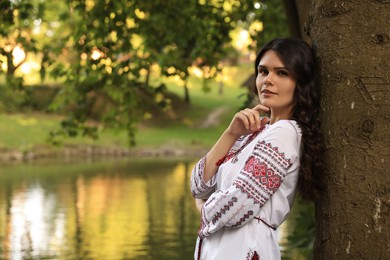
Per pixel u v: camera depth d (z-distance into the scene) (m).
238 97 6.41
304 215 8.17
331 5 2.75
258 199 2.62
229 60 43.41
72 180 24.59
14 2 8.21
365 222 2.67
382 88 2.65
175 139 41.62
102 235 13.26
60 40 10.19
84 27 9.56
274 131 2.68
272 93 2.80
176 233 13.30
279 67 2.78
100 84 10.38
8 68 8.73
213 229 2.70
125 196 19.75
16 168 30.11
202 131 44.78
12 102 41.81
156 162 33.31
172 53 10.20
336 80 2.73
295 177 2.73
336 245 2.73
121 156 37.47
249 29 11.62
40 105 42.09
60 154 36.53
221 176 2.83
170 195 19.92
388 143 2.64
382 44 2.66
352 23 2.71
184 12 9.98
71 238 12.98
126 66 9.95
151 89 10.54
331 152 2.74
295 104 2.80
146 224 14.52
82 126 11.05
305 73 2.78
